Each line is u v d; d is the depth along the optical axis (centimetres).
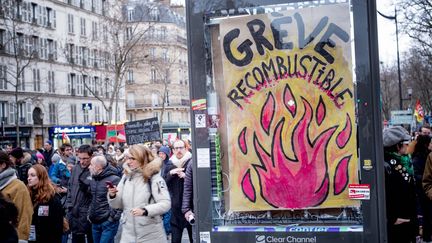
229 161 476
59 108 5506
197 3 478
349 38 450
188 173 794
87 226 908
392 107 7194
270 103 467
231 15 473
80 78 5869
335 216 455
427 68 4738
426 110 5753
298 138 462
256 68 470
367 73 446
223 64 475
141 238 616
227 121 476
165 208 611
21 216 639
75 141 4438
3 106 4800
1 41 4706
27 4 5103
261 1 466
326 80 455
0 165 646
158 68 6231
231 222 474
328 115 455
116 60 4566
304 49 460
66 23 5681
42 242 712
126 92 7919
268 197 468
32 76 5153
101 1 6194
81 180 905
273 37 465
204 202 477
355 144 449
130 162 625
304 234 455
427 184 775
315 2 457
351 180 450
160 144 1841
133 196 621
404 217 637
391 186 631
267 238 463
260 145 470
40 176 715
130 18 6119
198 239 477
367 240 443
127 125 2056
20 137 4928
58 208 723
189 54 481
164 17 7475
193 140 481
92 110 6041
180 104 8025
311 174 459
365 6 446
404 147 652
